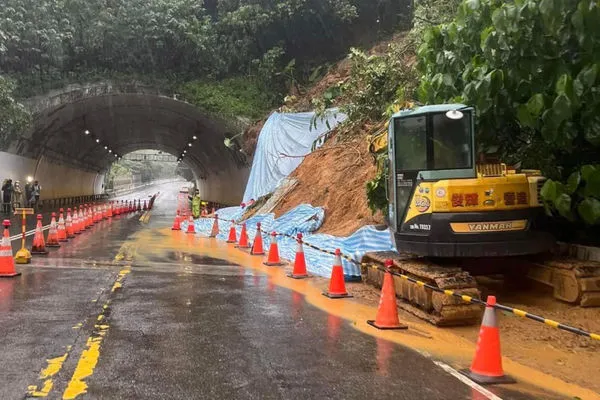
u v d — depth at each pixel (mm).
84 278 11148
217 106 33406
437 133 8578
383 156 11930
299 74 35625
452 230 8203
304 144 25984
